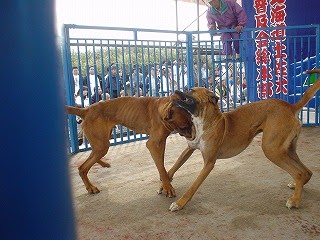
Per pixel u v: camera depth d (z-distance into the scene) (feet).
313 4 25.62
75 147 18.21
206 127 9.77
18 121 1.56
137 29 19.81
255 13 28.25
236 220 8.86
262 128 10.07
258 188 11.13
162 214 9.50
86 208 10.16
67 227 1.82
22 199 1.63
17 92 1.54
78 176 13.62
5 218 1.60
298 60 26.37
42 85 1.62
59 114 1.71
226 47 22.79
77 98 22.20
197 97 9.53
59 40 1.70
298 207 9.38
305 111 27.96
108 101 12.00
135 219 9.26
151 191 11.45
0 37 1.47
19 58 1.53
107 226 8.89
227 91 22.94
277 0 26.96
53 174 1.71
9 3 1.48
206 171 9.96
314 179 11.65
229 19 23.27
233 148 10.32
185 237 8.11
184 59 24.61
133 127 11.82
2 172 1.56
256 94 27.45
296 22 26.45
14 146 1.57
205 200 10.34
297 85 25.99
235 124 10.23
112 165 15.06
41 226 1.70
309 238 7.74
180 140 20.02
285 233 8.03
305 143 17.16
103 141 11.57
